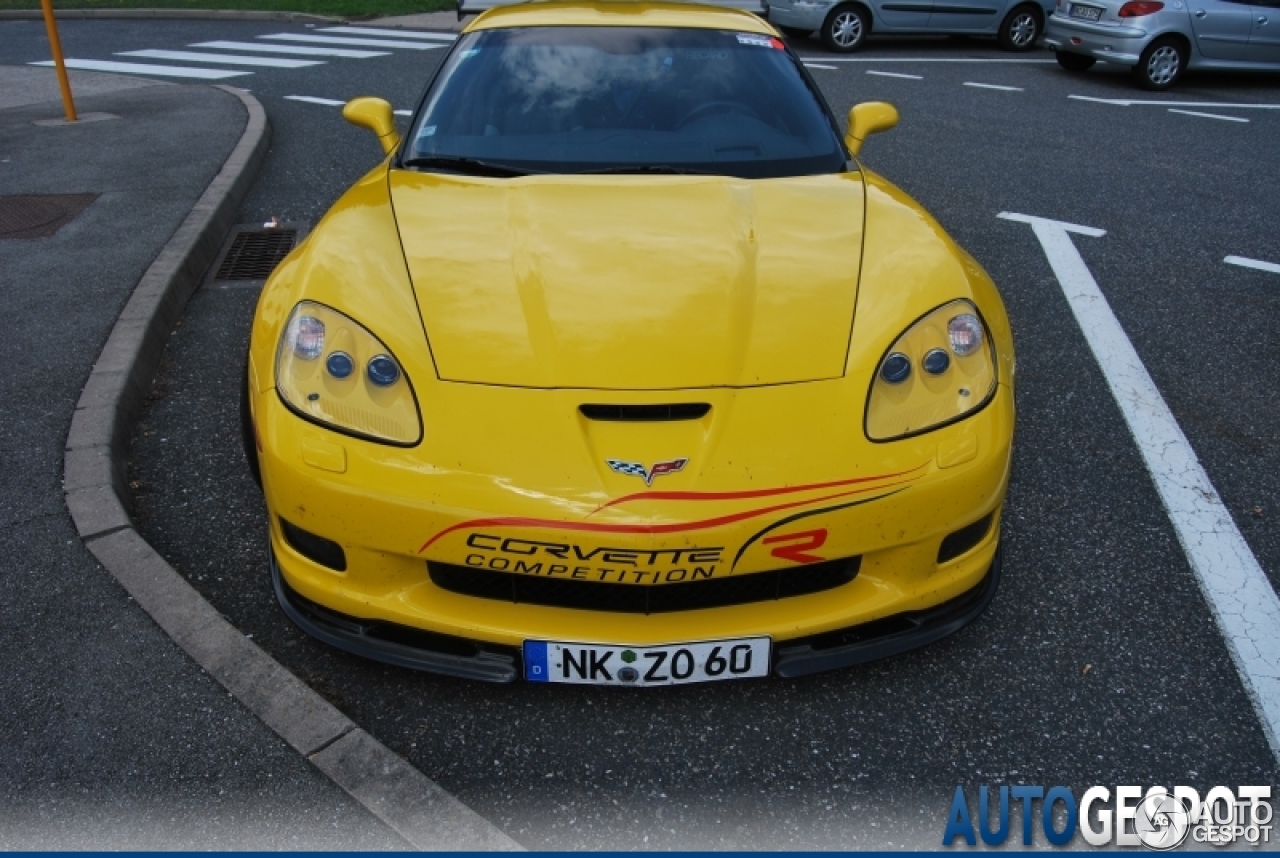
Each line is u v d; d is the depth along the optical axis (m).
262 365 2.31
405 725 2.23
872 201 2.81
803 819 2.02
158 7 15.71
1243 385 3.96
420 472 2.03
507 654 2.15
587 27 3.50
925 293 2.40
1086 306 4.72
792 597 2.16
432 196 2.73
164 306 4.29
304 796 1.99
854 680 2.39
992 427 2.24
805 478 2.04
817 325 2.27
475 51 3.42
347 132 7.92
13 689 2.23
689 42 3.46
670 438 2.05
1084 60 11.43
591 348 2.17
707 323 2.24
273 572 2.42
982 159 7.43
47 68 10.80
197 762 2.06
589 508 1.97
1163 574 2.81
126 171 6.26
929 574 2.22
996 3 12.48
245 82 10.07
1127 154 7.70
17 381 3.57
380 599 2.15
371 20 15.25
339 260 2.44
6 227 5.20
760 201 2.74
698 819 2.02
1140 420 3.67
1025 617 2.62
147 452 3.34
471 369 2.13
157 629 2.41
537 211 2.62
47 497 2.90
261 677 2.27
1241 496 3.20
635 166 2.98
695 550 1.97
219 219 5.49
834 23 12.12
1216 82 11.27
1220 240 5.73
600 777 2.11
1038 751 2.20
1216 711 2.31
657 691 2.33
